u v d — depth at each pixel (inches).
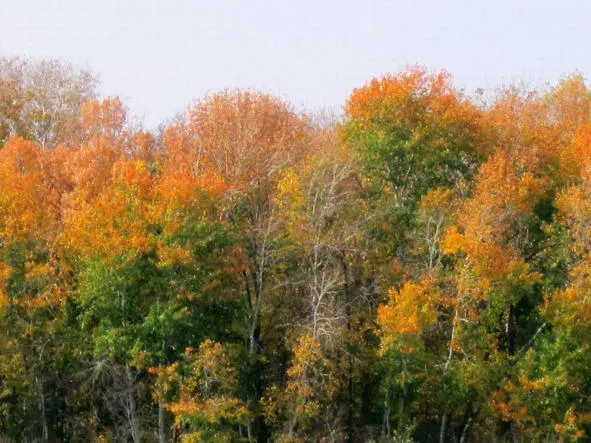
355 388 2364.7
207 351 2020.2
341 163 2354.8
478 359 2171.5
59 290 2148.1
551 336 2224.4
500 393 2178.9
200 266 2161.7
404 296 2105.1
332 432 2124.8
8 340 2127.2
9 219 2140.7
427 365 2194.9
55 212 2324.1
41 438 2217.0
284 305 2338.8
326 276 2215.8
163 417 2223.2
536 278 2171.5
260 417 2290.8
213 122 2532.0
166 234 2122.3
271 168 2426.2
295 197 2194.9
